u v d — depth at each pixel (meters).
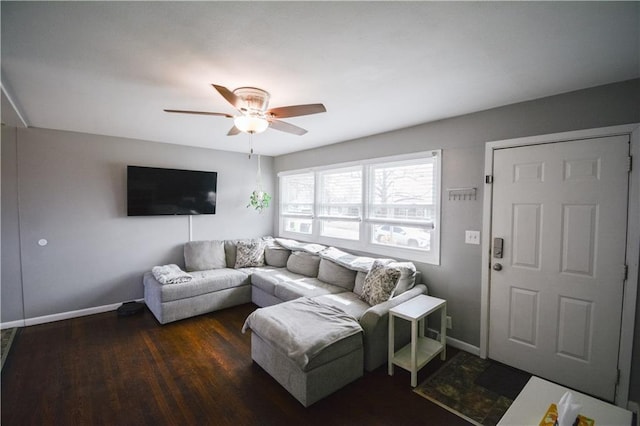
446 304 2.79
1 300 3.15
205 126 3.22
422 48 1.59
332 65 1.79
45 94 2.25
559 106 2.22
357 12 1.29
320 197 4.35
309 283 3.49
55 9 1.25
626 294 1.99
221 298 3.76
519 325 2.46
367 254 3.63
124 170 3.80
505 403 2.07
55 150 3.37
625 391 2.00
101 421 1.87
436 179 2.95
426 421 1.90
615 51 1.61
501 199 2.52
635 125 1.94
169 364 2.53
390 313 2.38
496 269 2.56
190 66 1.80
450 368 2.49
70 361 2.55
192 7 1.25
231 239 4.73
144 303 3.83
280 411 1.98
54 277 3.40
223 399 2.10
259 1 1.21
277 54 1.66
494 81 2.01
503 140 2.50
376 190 3.56
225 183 4.68
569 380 2.23
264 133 3.53
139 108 2.60
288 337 2.09
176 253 4.25
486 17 1.32
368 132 3.42
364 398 2.11
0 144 3.10
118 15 1.30
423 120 2.93
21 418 1.89
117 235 3.79
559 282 2.26
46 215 3.34
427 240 3.09
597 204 2.09
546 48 1.58
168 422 1.88
